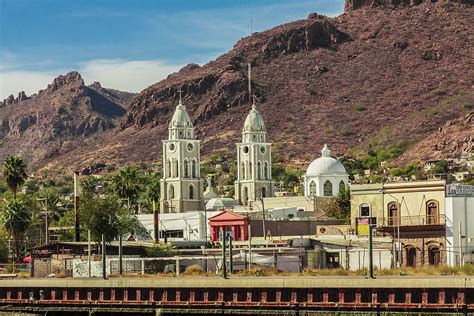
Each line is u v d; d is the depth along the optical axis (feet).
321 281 433.07
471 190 646.33
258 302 442.91
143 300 470.39
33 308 495.00
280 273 514.27
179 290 461.78
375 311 420.36
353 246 624.59
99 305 479.41
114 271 607.78
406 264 627.87
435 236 622.95
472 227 622.95
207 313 451.94
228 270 547.08
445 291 411.34
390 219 654.12
